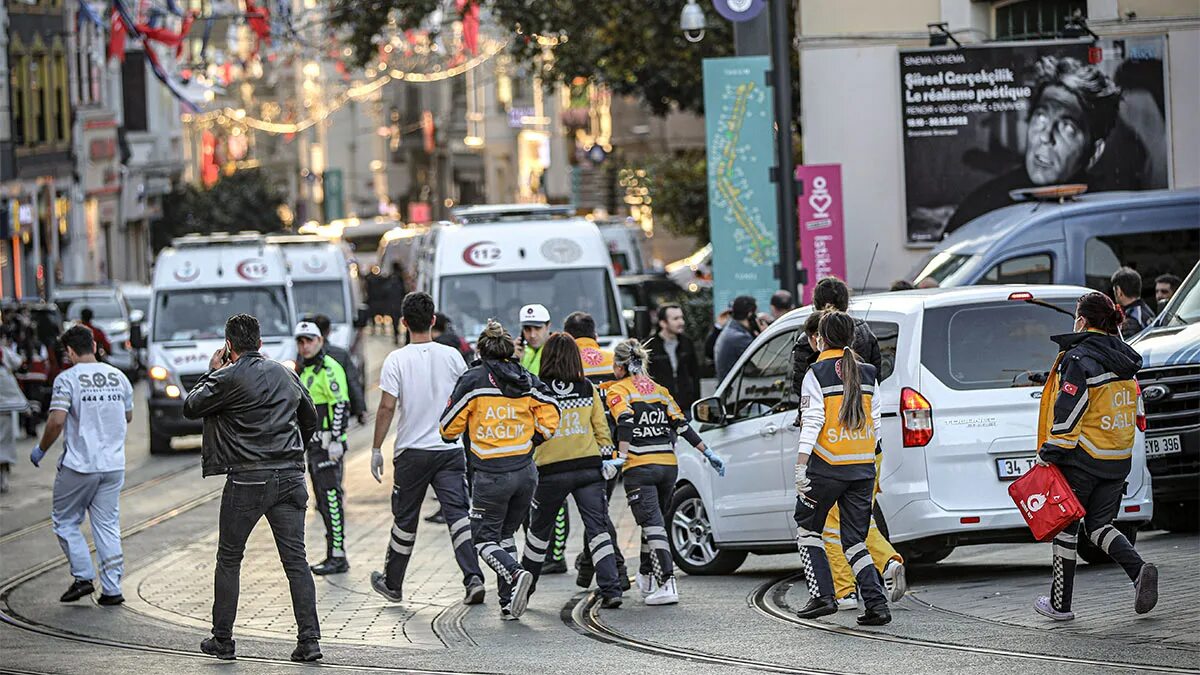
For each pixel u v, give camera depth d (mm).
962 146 53969
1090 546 29047
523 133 192500
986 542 27266
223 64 106062
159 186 163250
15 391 50031
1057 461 23531
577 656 23766
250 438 24047
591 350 32969
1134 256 42625
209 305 64312
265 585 32688
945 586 28031
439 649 25047
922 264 43938
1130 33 53625
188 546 38656
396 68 132250
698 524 32438
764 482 30328
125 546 39031
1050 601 24031
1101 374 23500
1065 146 53594
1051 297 27344
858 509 24797
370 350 112062
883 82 55781
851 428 24625
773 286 48000
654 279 76750
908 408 26828
